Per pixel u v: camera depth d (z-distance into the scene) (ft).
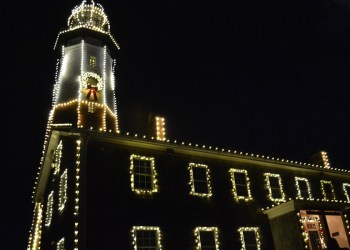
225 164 67.15
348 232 64.54
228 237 59.62
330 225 71.56
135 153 57.88
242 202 64.85
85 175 50.93
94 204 49.98
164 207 55.93
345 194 81.66
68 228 49.96
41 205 78.95
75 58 79.36
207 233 58.34
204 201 60.59
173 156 61.82
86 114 71.05
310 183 77.15
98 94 75.10
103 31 85.25
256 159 69.87
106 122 72.74
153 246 52.31
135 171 56.59
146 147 59.41
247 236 62.13
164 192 57.31
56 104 74.02
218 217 60.44
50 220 63.46
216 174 64.90
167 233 54.13
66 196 53.83
